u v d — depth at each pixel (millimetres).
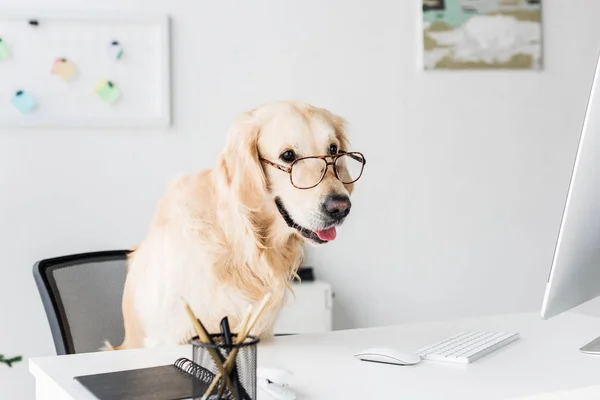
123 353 1478
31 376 2715
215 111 2863
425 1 3057
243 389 1052
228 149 1585
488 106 3180
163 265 1561
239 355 1058
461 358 1405
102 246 2773
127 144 2779
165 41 2768
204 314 1535
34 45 2664
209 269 1535
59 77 2689
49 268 1739
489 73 3174
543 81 3254
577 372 1338
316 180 1570
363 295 3059
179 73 2818
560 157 3289
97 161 2756
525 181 3250
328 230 1592
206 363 1076
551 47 3258
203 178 1620
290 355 1473
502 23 3152
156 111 2777
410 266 3111
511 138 3221
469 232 3184
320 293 2754
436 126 3113
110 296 1834
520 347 1551
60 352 1660
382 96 3041
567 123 3293
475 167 3178
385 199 3066
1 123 2637
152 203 2814
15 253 2695
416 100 3082
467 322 1827
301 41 2939
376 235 3062
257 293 1564
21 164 2691
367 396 1187
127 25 2740
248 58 2889
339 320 3031
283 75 2928
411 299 3121
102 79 2727
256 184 1568
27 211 2701
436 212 3135
